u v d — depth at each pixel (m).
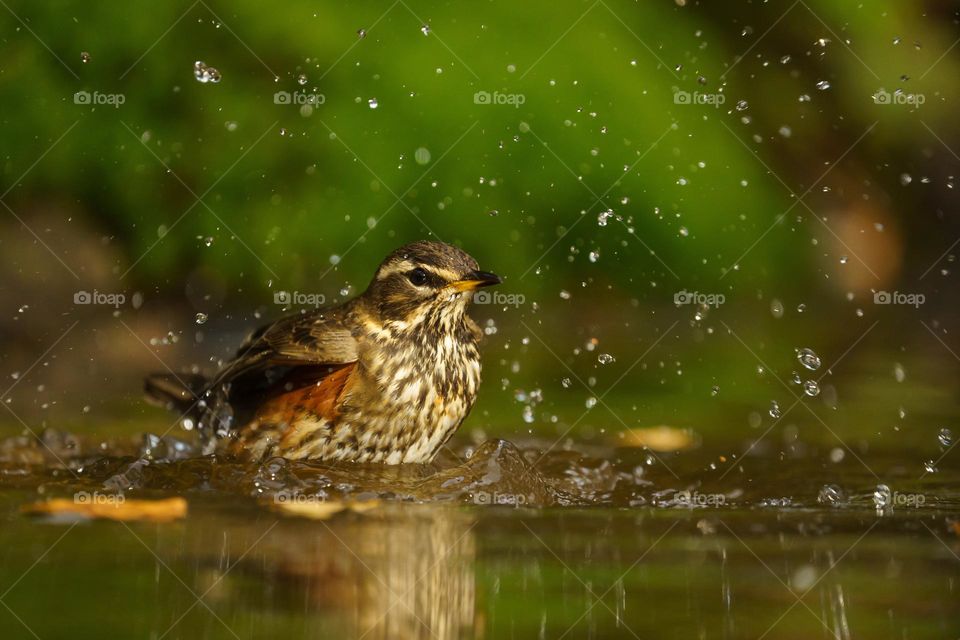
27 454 9.06
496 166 15.83
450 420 9.04
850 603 5.01
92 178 15.59
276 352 8.73
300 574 5.39
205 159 15.70
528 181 15.92
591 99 16.14
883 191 18.44
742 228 16.73
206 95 15.76
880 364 14.29
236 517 6.69
